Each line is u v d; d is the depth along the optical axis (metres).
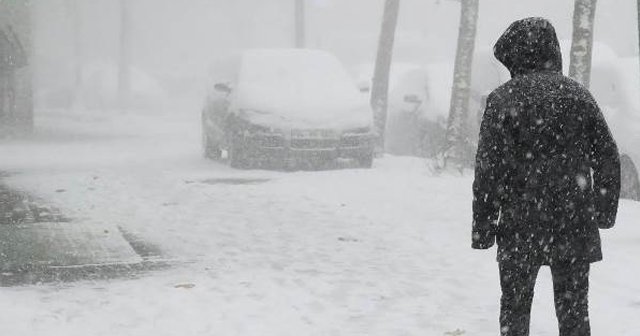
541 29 6.22
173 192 17.53
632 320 8.24
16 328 7.79
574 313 6.21
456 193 17.55
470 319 8.44
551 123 6.01
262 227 13.59
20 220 14.06
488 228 6.18
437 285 9.79
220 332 7.93
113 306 8.75
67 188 18.11
